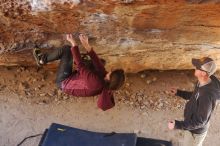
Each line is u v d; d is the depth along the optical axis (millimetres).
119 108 7449
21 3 5559
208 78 5320
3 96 7406
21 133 7004
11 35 6520
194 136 5871
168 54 7098
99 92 5711
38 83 7594
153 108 7492
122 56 7078
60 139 6301
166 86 7750
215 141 7160
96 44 6699
